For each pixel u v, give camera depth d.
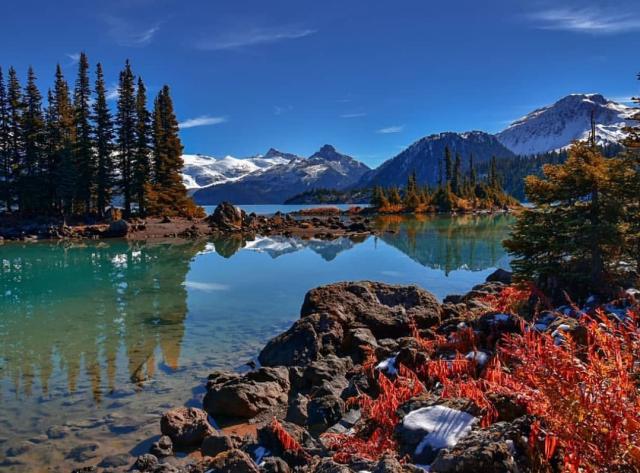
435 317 14.99
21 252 37.12
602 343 4.56
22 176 61.50
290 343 12.55
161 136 72.19
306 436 7.25
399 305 15.62
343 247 39.88
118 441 8.09
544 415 4.22
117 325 15.84
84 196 62.84
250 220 64.75
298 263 30.62
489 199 126.25
